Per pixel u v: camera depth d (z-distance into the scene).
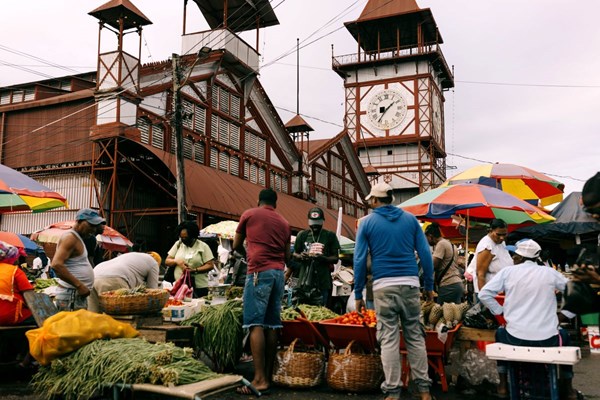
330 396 5.60
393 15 48.44
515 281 5.09
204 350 6.25
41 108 21.27
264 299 5.75
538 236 13.94
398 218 5.25
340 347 6.11
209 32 23.77
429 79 50.19
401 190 50.09
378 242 5.19
